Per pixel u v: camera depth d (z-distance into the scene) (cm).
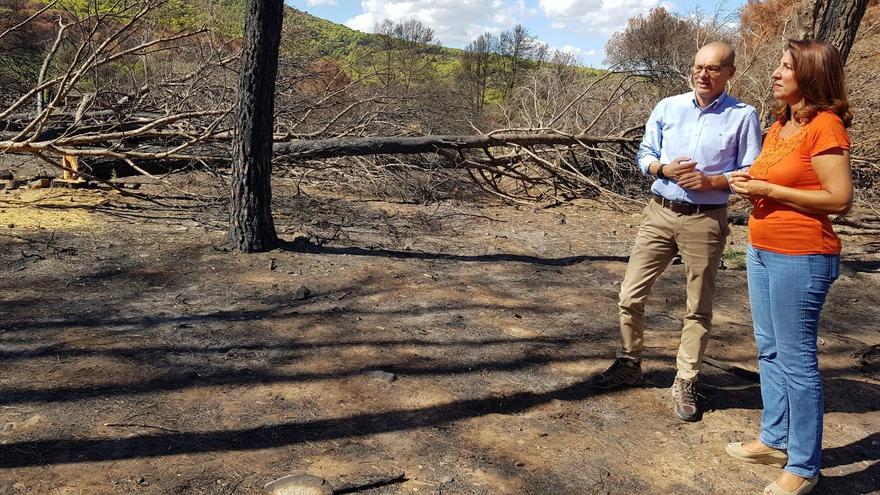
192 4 849
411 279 531
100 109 855
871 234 793
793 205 256
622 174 945
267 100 550
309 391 337
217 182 830
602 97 1070
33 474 253
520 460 289
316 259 563
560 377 375
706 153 315
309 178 889
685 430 324
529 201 893
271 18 528
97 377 334
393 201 855
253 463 272
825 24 695
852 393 377
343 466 274
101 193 738
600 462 292
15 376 329
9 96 868
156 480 255
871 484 284
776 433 286
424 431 307
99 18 692
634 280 344
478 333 430
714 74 308
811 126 251
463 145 800
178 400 318
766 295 278
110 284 470
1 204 659
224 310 437
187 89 843
